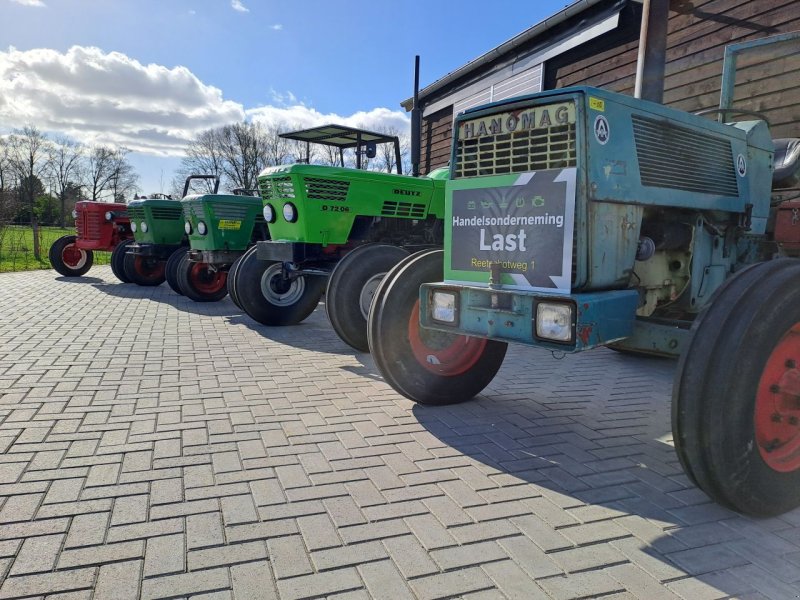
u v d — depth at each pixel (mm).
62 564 1968
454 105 12328
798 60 4391
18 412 3479
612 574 1962
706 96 6699
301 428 3303
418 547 2105
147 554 2035
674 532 2246
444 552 2074
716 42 6562
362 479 2654
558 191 2600
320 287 6836
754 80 4363
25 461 2783
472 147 2965
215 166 50906
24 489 2500
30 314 7262
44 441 3035
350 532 2199
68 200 60438
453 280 3080
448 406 3775
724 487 2252
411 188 6105
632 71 7730
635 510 2418
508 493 2545
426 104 13531
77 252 12453
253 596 1819
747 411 2230
